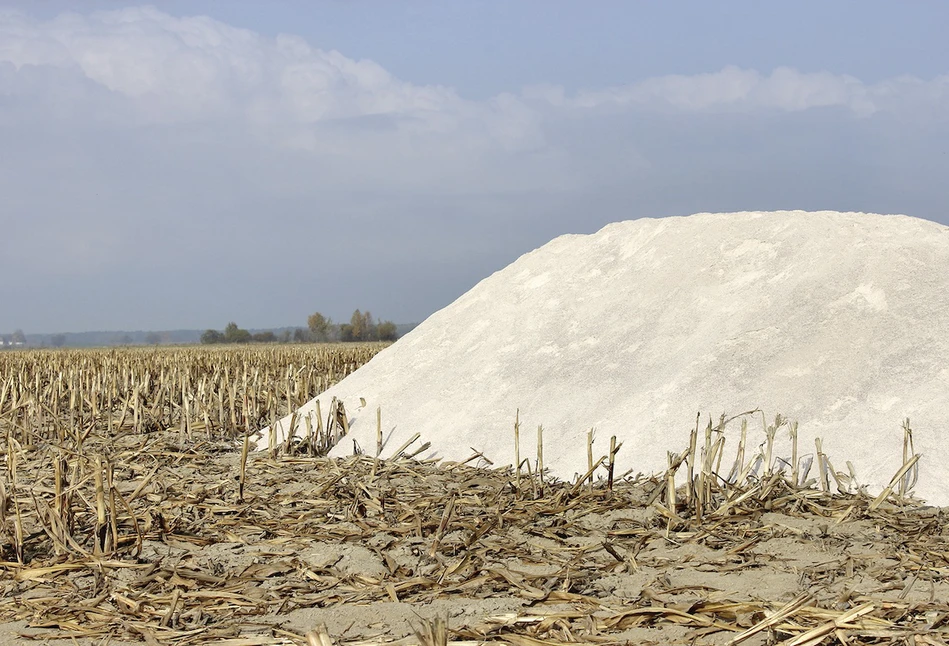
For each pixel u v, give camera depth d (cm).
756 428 863
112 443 1116
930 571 549
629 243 1300
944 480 757
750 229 1179
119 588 543
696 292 1108
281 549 637
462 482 848
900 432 817
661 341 1053
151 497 786
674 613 474
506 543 632
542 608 496
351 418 1162
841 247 1074
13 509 734
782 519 688
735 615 477
